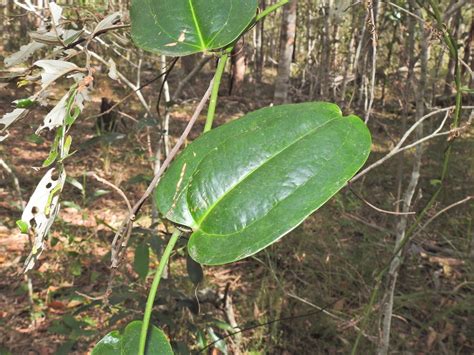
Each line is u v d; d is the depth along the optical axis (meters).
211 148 0.56
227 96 9.56
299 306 2.88
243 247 0.49
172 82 8.13
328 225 3.77
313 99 6.77
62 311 2.91
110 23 0.66
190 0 0.63
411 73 2.30
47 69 0.57
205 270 3.44
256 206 0.51
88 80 0.56
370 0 1.19
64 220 3.87
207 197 0.53
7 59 0.64
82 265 3.31
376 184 4.93
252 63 10.93
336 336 2.67
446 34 0.99
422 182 4.82
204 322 2.31
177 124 6.90
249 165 0.54
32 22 7.55
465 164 5.08
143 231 1.96
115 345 0.60
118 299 2.02
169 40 0.63
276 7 0.64
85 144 1.96
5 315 2.88
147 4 0.66
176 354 1.99
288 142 0.53
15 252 3.51
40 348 2.63
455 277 3.34
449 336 2.74
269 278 3.20
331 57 6.96
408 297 2.70
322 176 0.50
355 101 7.18
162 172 0.58
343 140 0.52
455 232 3.87
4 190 4.46
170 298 2.17
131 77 7.38
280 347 2.71
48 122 0.55
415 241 3.64
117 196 4.50
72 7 0.80
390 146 5.68
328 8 5.63
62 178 0.53
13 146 5.60
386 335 2.03
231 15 0.63
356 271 2.94
